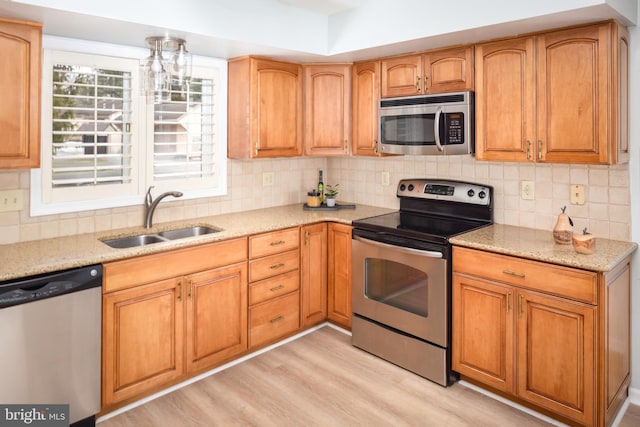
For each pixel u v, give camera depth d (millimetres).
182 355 2656
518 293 2393
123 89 2863
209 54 3166
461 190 3180
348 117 3504
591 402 2189
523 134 2602
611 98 2293
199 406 2529
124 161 2963
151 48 2691
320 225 3410
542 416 2436
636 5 2408
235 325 2926
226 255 2830
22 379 2043
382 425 2363
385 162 3732
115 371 2379
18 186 2523
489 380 2557
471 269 2582
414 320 2836
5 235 2508
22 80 2193
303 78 3510
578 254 2301
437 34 2627
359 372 2902
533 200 2918
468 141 2818
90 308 2230
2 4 1981
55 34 2527
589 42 2340
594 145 2350
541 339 2332
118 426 2340
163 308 2549
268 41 2861
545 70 2494
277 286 3154
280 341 3326
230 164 3492
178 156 3264
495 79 2695
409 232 2832
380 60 3285
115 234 2783
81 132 2682
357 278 3180
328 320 3672
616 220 2598
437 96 2941
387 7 2859
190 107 3244
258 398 2607
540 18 2275
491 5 2400
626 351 2521
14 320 1995
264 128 3303
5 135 2156
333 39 3189
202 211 3365
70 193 2717
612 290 2242
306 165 4059
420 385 2752
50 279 2090
